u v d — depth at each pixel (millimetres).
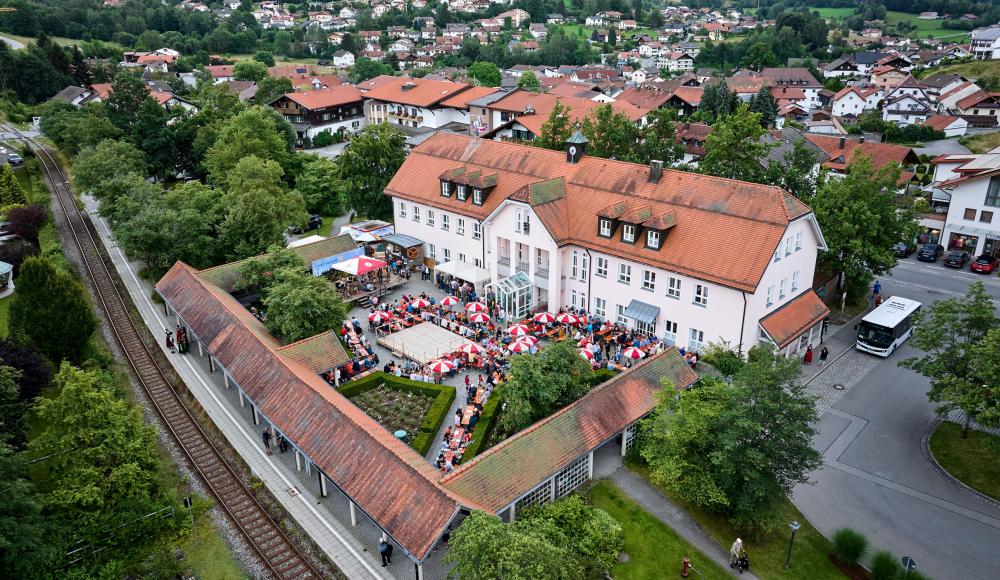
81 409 35969
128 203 69625
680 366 46094
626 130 75062
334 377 50344
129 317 63406
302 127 141125
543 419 39469
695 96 163000
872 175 63500
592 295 59812
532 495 37188
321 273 67750
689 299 52688
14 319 51812
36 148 124875
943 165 92812
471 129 132250
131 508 35406
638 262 54438
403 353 55250
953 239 77562
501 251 65875
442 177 68812
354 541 37000
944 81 178250
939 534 37250
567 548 32656
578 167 63344
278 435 44500
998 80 173625
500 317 60812
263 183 76188
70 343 52250
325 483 40062
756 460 33406
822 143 106062
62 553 33219
